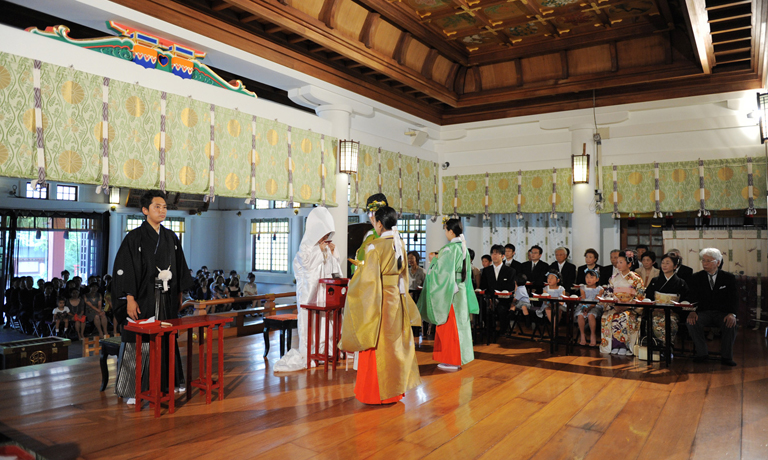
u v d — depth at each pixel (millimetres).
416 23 6418
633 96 7535
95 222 14828
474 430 3312
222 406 3754
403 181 8312
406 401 3941
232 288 14203
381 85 7535
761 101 5406
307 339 4934
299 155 6250
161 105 4773
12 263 13000
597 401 3961
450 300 4945
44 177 3928
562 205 8289
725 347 5195
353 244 13344
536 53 7453
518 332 7422
